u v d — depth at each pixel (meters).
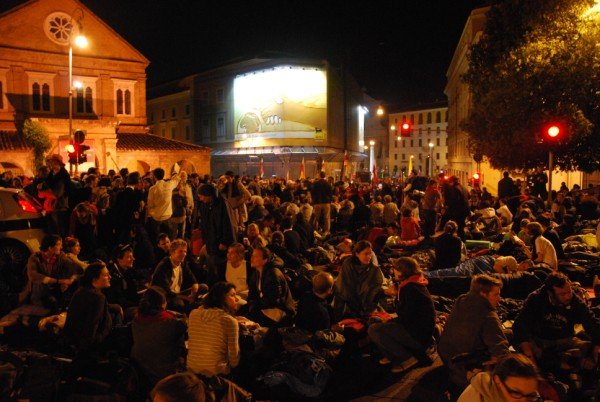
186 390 2.93
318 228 17.97
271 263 8.34
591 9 22.86
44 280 8.16
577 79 21.70
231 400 5.14
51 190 11.75
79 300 6.41
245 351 6.82
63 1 39.78
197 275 9.76
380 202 20.66
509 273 9.78
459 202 15.41
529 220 13.09
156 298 5.99
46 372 5.36
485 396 3.70
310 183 22.86
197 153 44.66
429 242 14.87
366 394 6.47
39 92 39.38
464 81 26.88
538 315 6.17
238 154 57.66
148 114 72.94
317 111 55.16
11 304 9.39
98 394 5.29
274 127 55.44
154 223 12.34
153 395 3.00
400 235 16.28
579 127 21.34
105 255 10.39
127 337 6.70
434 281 10.18
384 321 7.45
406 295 6.89
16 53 38.25
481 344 5.69
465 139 45.91
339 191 22.44
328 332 6.90
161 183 12.27
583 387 5.84
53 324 7.36
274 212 14.20
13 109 38.22
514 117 22.89
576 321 6.18
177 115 67.62
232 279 9.40
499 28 25.08
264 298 8.10
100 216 12.16
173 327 5.88
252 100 57.06
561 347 6.14
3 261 10.27
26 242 10.41
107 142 39.66
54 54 39.66
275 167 56.19
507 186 22.44
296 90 54.75
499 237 16.42
